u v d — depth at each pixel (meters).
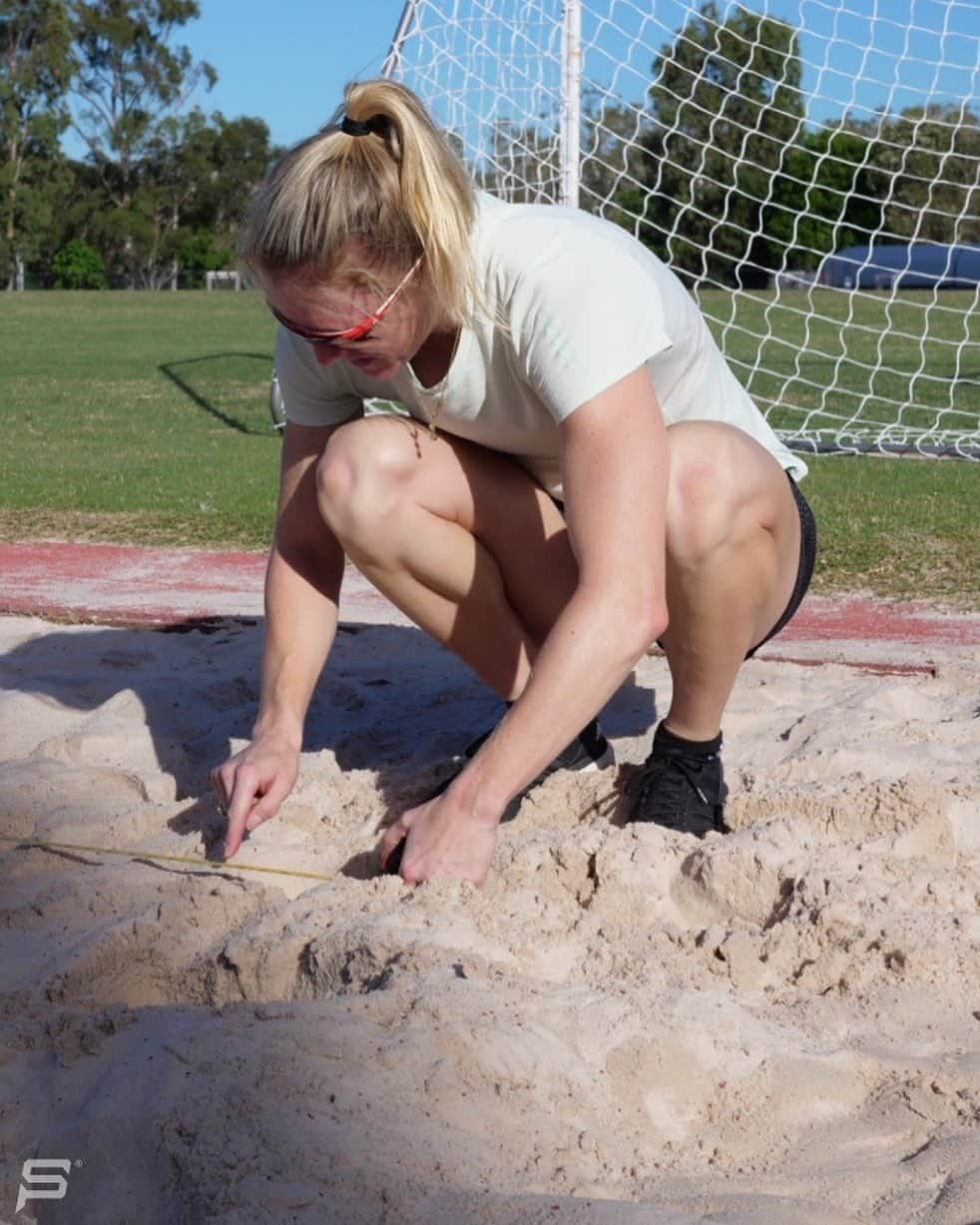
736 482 2.07
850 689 3.24
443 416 2.17
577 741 2.52
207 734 2.99
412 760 2.78
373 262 1.81
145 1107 1.51
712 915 2.04
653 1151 1.55
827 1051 1.69
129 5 49.22
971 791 2.32
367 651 3.70
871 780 2.39
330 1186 1.40
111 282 50.19
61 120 47.41
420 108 1.84
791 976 1.89
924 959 1.87
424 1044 1.58
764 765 2.69
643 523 1.88
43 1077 1.69
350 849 2.26
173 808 2.45
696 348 2.20
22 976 1.96
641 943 1.95
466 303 1.96
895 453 7.48
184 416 9.51
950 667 3.46
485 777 1.95
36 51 46.81
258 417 9.40
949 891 2.05
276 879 2.16
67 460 7.32
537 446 2.20
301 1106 1.49
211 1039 1.60
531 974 1.84
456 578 2.29
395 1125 1.48
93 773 2.69
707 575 2.10
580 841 2.11
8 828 2.48
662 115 9.09
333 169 1.79
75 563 4.94
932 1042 1.74
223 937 2.00
